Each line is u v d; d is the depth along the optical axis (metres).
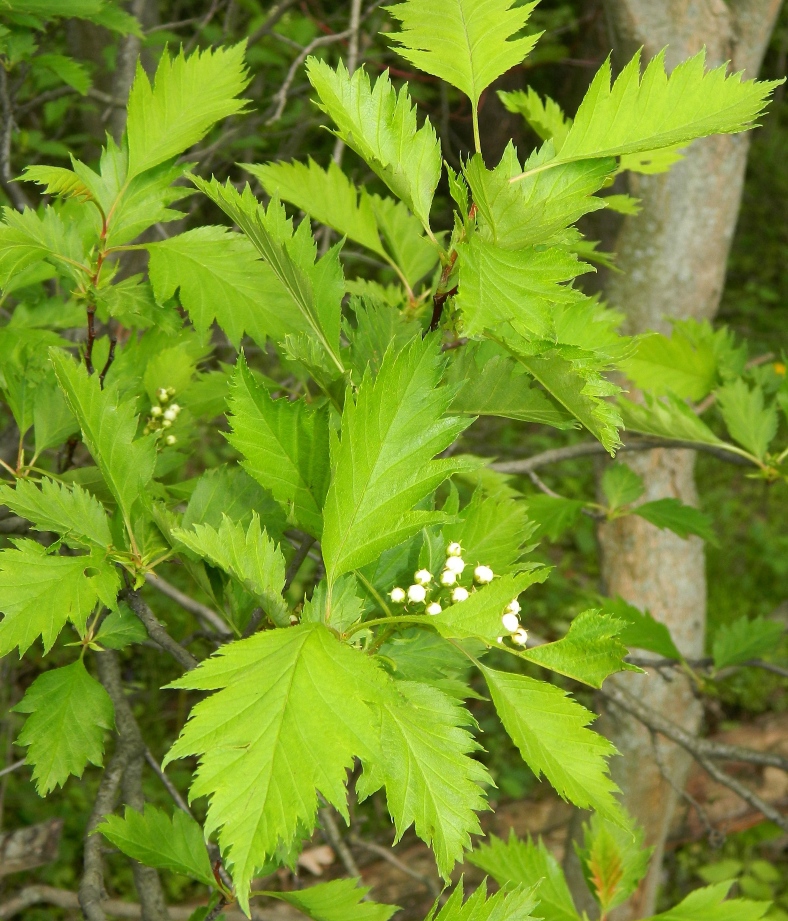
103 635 0.51
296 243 0.43
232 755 0.31
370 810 1.59
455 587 0.41
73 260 0.50
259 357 1.16
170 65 0.49
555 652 0.35
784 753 1.32
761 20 0.90
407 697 0.36
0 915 0.71
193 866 0.49
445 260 0.41
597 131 0.39
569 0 2.16
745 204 3.11
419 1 0.40
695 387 0.75
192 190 0.51
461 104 1.95
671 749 1.10
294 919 0.67
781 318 2.84
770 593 2.14
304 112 1.42
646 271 1.00
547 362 0.38
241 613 0.48
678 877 1.65
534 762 0.35
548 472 2.03
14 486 0.52
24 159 1.18
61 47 1.41
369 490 0.36
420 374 0.36
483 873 1.31
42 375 0.56
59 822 0.68
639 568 1.06
